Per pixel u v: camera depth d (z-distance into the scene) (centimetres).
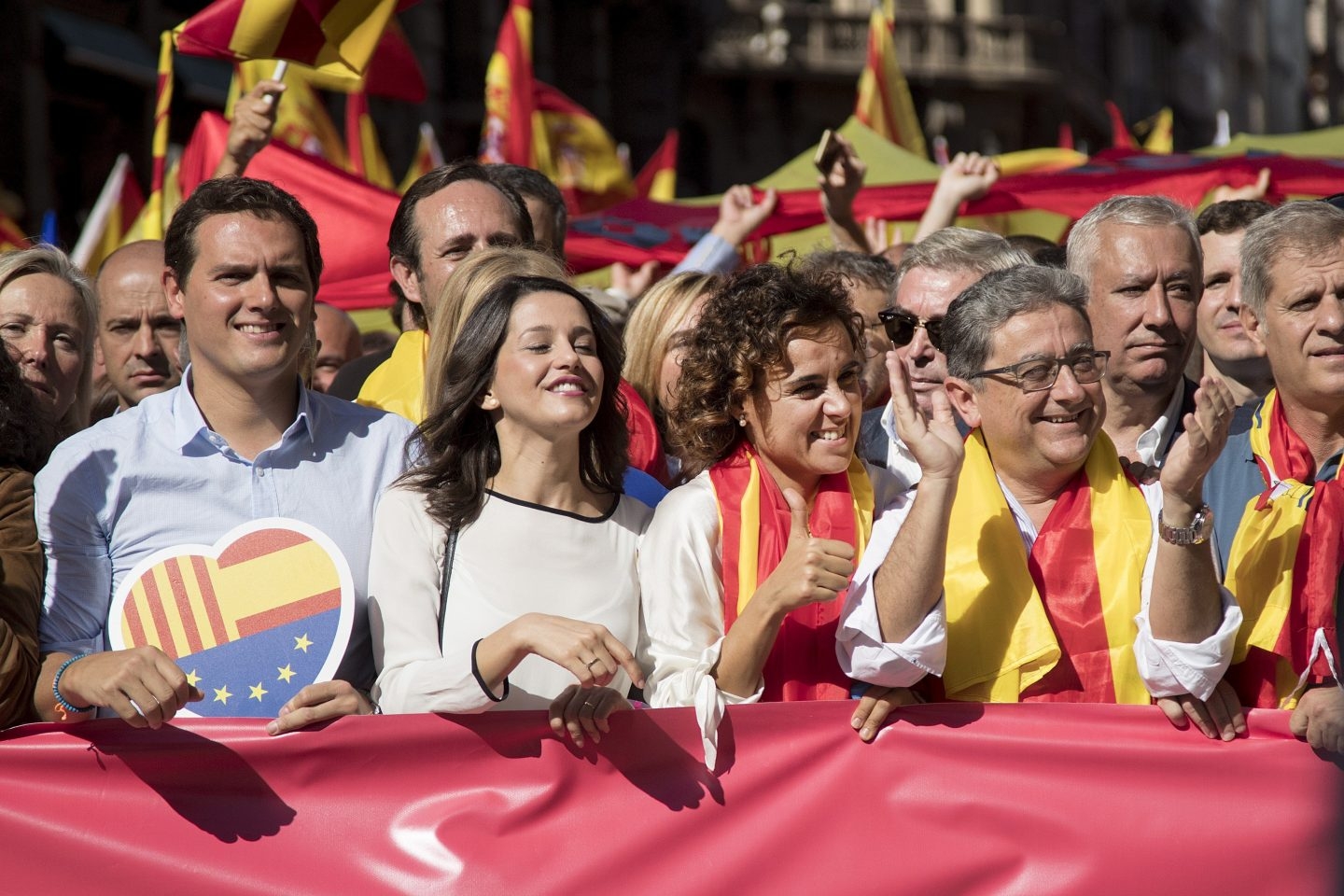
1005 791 1020
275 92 1772
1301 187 2586
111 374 1698
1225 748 1011
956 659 1057
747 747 1032
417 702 1004
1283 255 1138
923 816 1024
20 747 1031
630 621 1073
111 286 1689
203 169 2294
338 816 1031
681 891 1026
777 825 1029
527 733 1032
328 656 1052
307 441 1172
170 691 973
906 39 12788
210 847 1030
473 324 1085
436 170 1499
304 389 1185
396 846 1027
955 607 1062
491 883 1022
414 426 1217
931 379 1552
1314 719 998
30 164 6838
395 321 1653
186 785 1034
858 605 1017
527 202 1677
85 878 1027
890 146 3438
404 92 2269
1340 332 1107
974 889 1020
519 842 1028
